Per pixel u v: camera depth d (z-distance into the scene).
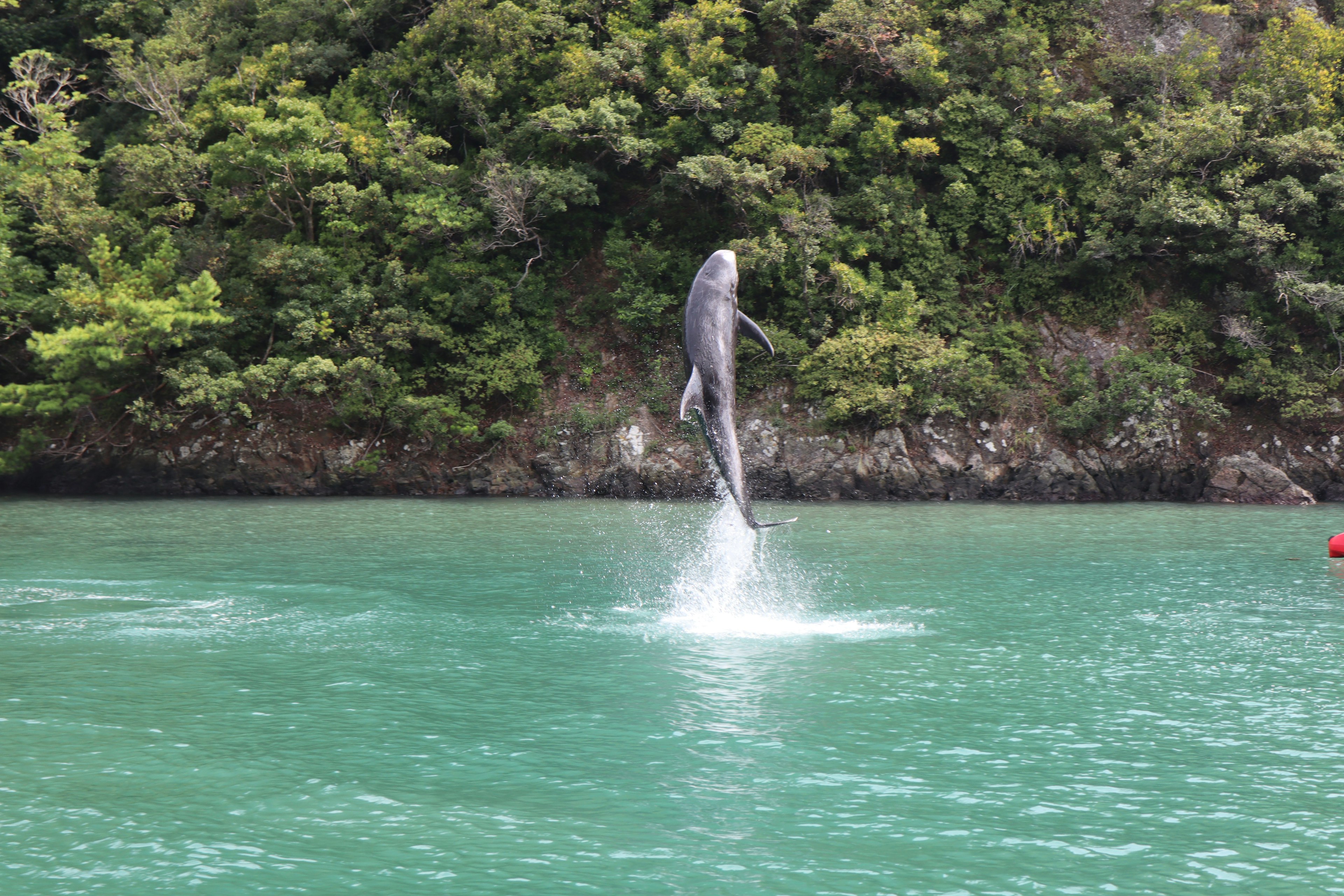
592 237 46.38
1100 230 42.28
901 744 9.88
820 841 7.60
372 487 41.50
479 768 9.16
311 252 41.81
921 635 14.96
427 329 42.00
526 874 7.04
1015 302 43.84
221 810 8.19
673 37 45.09
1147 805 8.36
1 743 9.79
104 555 23.05
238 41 53.56
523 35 45.56
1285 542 25.73
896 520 31.33
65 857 7.29
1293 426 39.84
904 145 43.06
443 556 23.25
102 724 10.41
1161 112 43.28
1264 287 41.28
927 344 40.44
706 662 13.25
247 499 38.91
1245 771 9.17
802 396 40.66
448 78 47.25
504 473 41.44
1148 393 39.09
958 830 7.82
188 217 45.25
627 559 22.81
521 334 43.19
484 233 44.25
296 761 9.33
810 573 20.86
